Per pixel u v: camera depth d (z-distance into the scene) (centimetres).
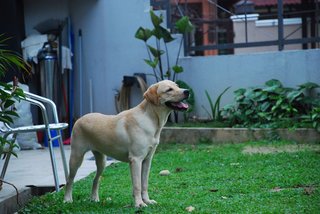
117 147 558
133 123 550
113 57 1184
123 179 734
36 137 1088
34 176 785
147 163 570
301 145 949
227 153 904
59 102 1163
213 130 1032
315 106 1032
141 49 1176
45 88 1155
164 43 1166
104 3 1181
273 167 762
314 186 627
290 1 1623
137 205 548
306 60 1088
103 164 595
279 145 952
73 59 1212
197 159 866
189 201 580
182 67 1145
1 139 521
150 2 1175
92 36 1196
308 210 506
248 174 724
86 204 575
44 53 1155
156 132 560
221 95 1118
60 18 1223
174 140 1050
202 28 1391
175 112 1142
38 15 1227
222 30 1488
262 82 1114
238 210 525
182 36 1162
